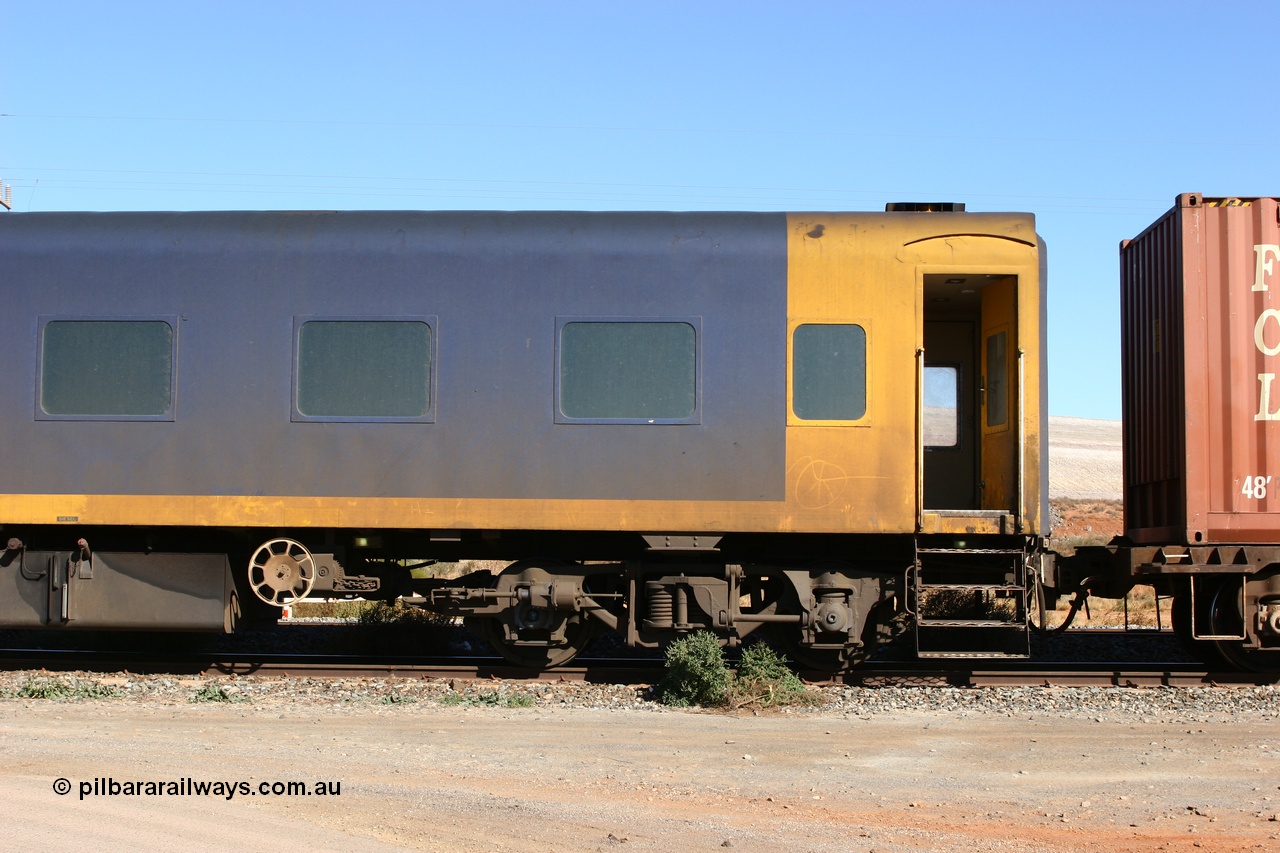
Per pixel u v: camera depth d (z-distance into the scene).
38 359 9.67
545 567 9.90
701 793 6.08
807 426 9.35
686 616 9.73
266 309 9.61
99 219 9.91
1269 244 9.52
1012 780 6.48
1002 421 10.02
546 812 5.61
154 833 5.11
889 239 9.52
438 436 9.44
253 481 9.47
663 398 9.41
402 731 7.68
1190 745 7.45
